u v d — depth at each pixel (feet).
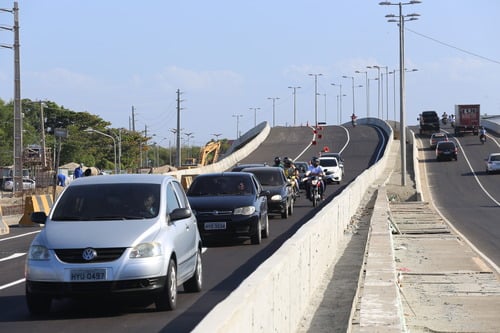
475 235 167.12
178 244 72.69
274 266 49.78
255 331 40.78
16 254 120.37
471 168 410.93
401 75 315.17
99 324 65.46
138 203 72.95
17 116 270.26
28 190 272.10
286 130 645.10
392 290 68.23
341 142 551.18
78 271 66.13
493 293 97.19
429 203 264.31
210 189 129.70
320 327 60.85
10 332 62.59
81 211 72.43
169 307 69.77
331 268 94.79
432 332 74.84
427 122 625.82
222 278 91.25
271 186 174.60
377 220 151.64
